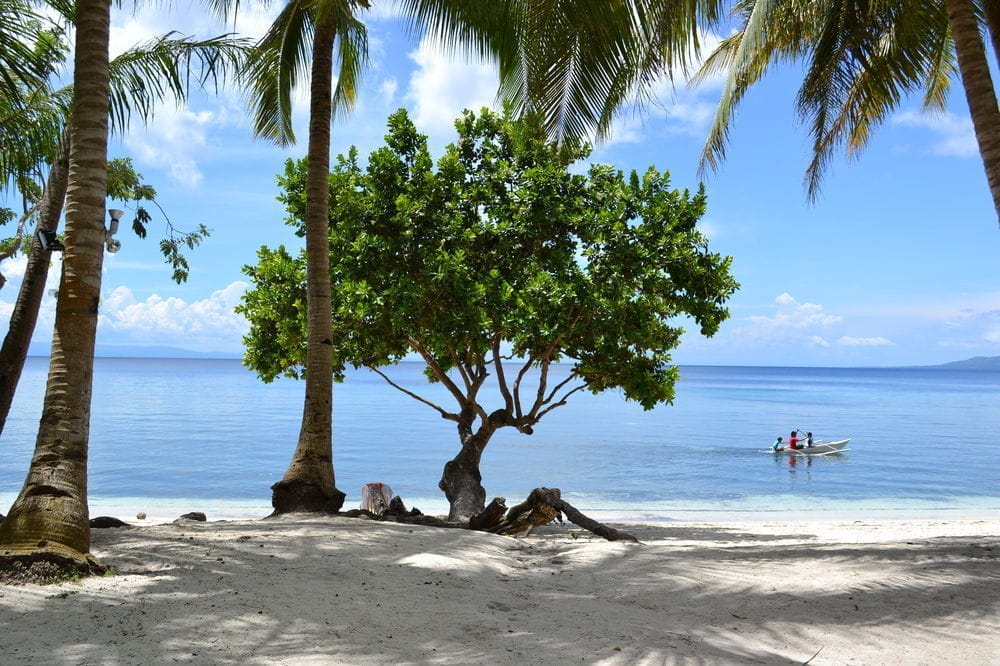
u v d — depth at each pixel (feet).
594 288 41.01
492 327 42.01
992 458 99.30
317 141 35.29
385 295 40.52
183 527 26.17
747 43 31.86
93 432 113.91
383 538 24.12
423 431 128.36
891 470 87.66
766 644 13.92
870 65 36.86
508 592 17.78
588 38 28.27
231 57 32.01
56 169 31.81
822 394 335.88
